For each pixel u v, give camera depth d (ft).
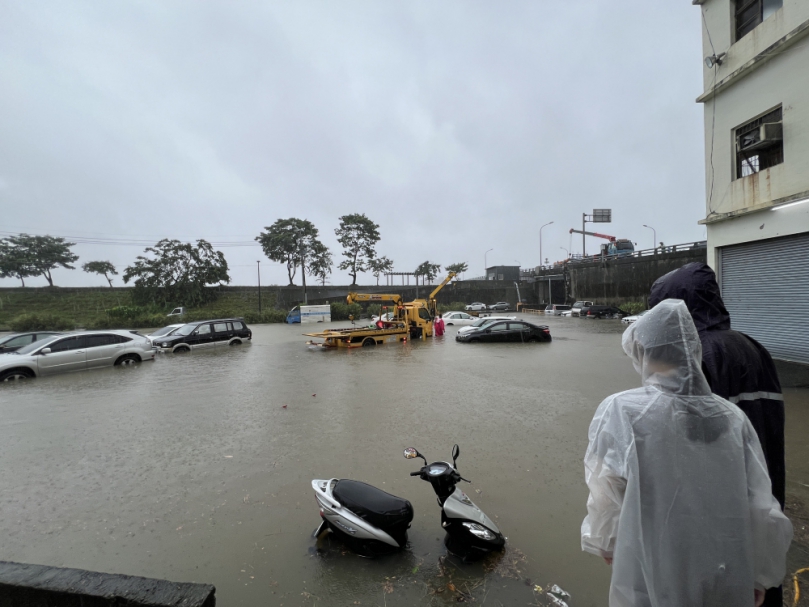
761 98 30.96
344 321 146.30
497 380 34.19
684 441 5.00
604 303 157.48
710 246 35.53
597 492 5.37
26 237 172.45
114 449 19.17
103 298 166.09
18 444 20.12
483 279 233.35
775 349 30.68
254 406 26.78
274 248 192.03
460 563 10.33
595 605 8.80
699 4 36.35
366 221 215.10
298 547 11.19
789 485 13.85
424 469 10.79
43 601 5.99
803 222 28.02
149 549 11.16
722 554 4.78
